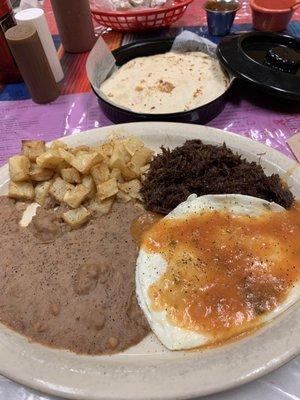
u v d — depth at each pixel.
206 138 0.31
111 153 0.30
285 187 0.27
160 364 0.20
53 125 0.36
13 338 0.21
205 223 0.25
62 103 0.39
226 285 0.22
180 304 0.22
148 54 0.42
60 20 0.42
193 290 0.22
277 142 0.33
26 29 0.34
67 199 0.27
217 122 0.35
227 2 0.44
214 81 0.37
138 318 0.22
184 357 0.20
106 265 0.24
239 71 0.33
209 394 0.18
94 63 0.37
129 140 0.30
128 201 0.29
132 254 0.25
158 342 0.21
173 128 0.32
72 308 0.22
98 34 0.47
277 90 0.32
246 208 0.26
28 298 0.23
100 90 0.36
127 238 0.26
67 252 0.26
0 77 0.42
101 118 0.37
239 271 0.23
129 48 0.41
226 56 0.35
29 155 0.30
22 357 0.20
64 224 0.27
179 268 0.23
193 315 0.21
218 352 0.20
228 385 0.18
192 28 0.47
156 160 0.29
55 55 0.39
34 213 0.29
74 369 0.19
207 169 0.28
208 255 0.24
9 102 0.39
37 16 0.36
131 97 0.36
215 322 0.21
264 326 0.21
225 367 0.19
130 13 0.43
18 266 0.25
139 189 0.29
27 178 0.29
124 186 0.29
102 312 0.22
